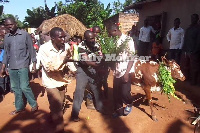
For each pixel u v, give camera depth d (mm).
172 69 4812
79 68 4551
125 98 4695
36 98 6203
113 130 4234
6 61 5133
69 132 4184
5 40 4949
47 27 9680
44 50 3746
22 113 5137
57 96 3996
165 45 10258
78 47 4445
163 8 10500
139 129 4262
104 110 5164
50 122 4617
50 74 3896
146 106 5348
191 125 4379
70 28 9531
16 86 5070
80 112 5098
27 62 5031
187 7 8703
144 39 10359
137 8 13148
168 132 4137
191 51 7000
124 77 4406
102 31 4684
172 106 5316
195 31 6875
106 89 5824
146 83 4734
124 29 15859
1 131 4281
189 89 6711
